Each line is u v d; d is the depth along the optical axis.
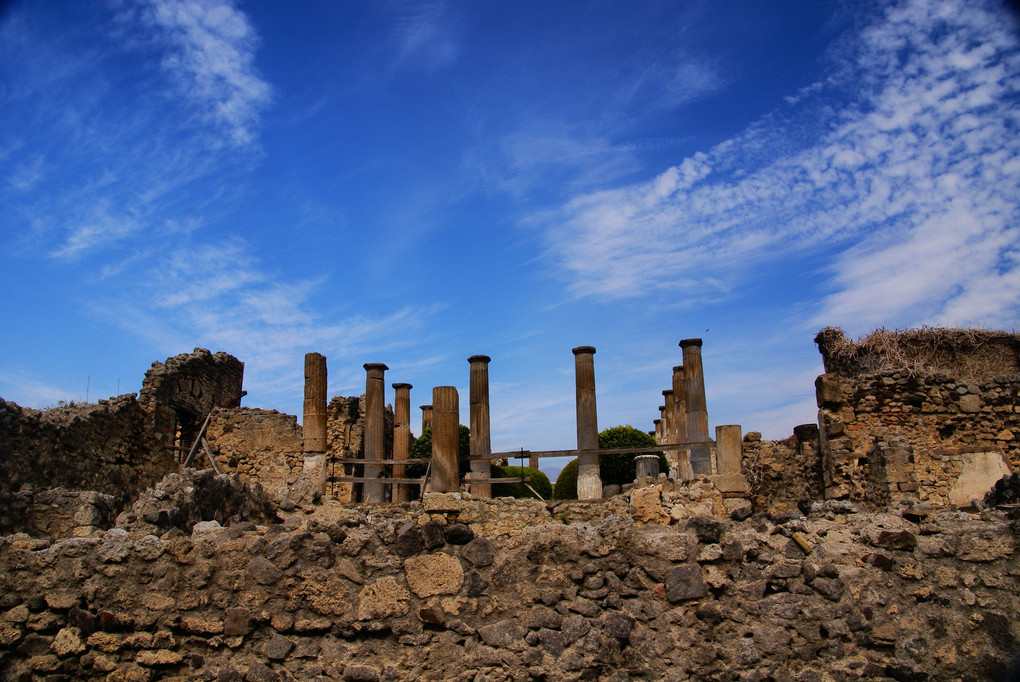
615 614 5.73
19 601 6.21
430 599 5.89
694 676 5.54
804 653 5.53
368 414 17.61
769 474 13.89
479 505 11.67
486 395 15.60
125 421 15.87
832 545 5.84
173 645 5.98
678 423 16.56
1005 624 5.48
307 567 6.00
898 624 5.56
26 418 11.95
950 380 13.24
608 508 11.87
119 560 6.18
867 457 12.24
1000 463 12.73
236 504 8.80
